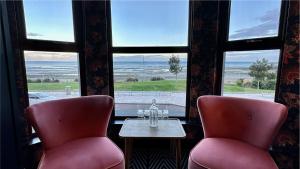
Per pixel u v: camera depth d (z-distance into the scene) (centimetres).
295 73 148
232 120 154
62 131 147
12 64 152
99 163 121
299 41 144
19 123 160
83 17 197
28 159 172
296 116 151
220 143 142
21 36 169
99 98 165
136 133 158
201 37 198
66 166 116
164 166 189
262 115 140
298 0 142
